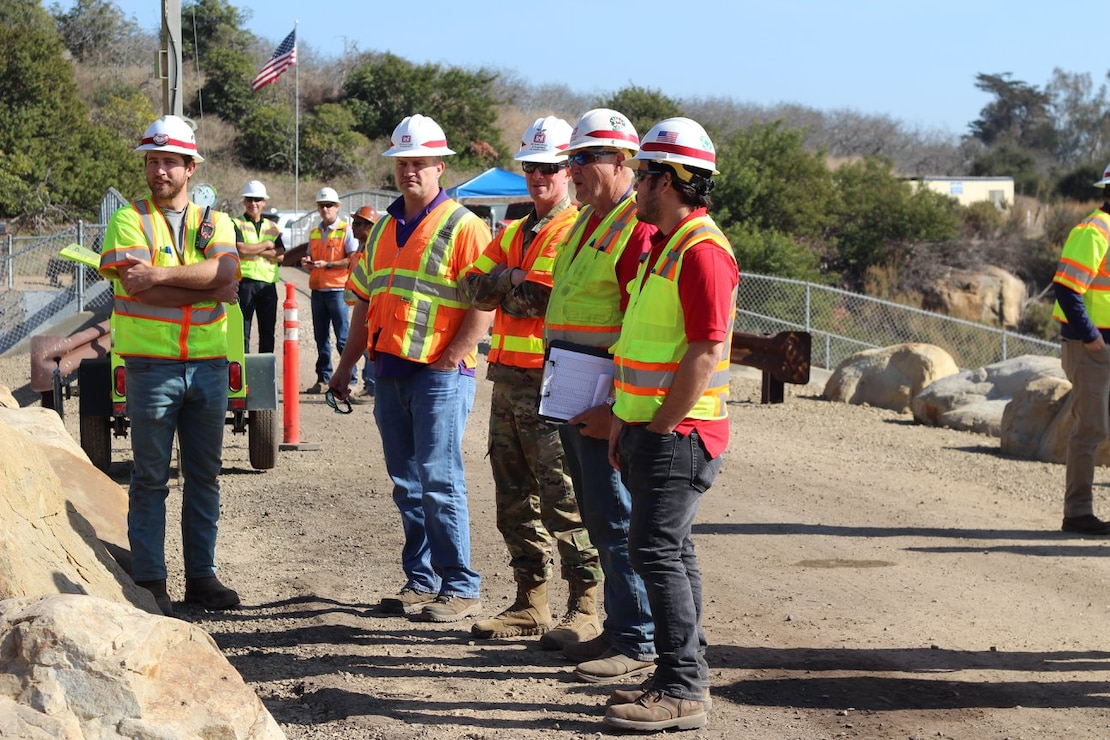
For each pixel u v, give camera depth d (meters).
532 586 5.81
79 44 62.66
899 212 44.62
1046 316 44.38
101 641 3.42
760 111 93.50
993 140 100.31
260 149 54.28
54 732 3.21
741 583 6.96
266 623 5.98
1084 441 8.40
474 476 10.05
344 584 6.77
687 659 4.60
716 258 4.24
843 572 7.25
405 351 5.83
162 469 5.96
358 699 4.88
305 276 30.45
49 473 5.09
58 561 4.74
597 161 4.93
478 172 58.66
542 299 5.24
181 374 5.91
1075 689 5.23
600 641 5.36
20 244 31.77
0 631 3.43
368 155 56.78
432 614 6.00
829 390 15.39
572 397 4.81
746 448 11.88
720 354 4.31
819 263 42.84
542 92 87.06
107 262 5.75
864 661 5.56
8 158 38.06
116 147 41.34
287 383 10.95
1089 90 102.81
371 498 9.08
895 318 27.91
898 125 98.69
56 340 9.78
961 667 5.50
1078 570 7.40
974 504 9.45
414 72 60.41
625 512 5.00
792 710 4.91
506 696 4.96
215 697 3.56
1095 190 67.75
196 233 5.92
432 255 5.81
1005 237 48.50
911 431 13.22
